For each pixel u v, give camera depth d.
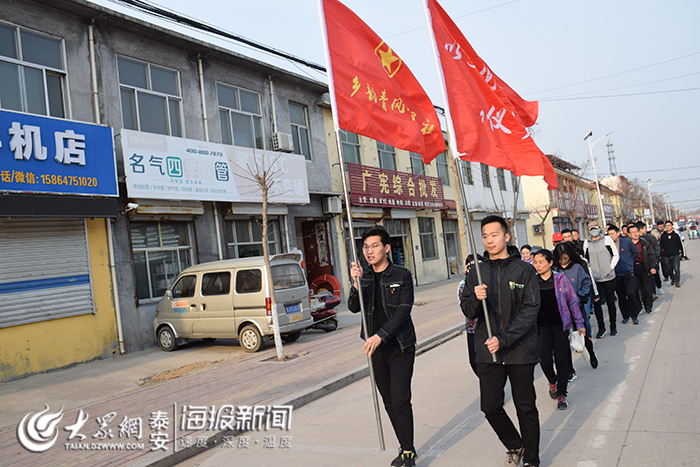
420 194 21.61
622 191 70.62
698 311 10.02
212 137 13.55
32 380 8.95
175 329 10.91
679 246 13.89
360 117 5.19
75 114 10.59
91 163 10.02
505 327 3.73
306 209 16.34
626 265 9.44
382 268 4.14
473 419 5.11
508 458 3.83
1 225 9.12
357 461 4.25
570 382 6.16
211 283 10.61
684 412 4.66
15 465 4.79
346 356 8.80
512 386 3.72
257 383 7.37
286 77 15.88
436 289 20.14
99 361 10.30
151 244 11.83
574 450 4.09
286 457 4.57
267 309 9.81
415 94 5.85
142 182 10.99
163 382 8.06
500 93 6.20
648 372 6.17
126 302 11.02
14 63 9.82
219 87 14.11
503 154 5.89
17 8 9.90
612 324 8.79
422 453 4.32
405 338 3.97
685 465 3.58
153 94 12.29
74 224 10.24
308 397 6.48
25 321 9.28
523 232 35.44
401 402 3.90
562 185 40.03
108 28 11.41
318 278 15.92
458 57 5.71
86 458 4.81
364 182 18.56
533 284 3.71
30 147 9.09
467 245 16.61
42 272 9.62
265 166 14.23
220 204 13.49
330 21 5.25
